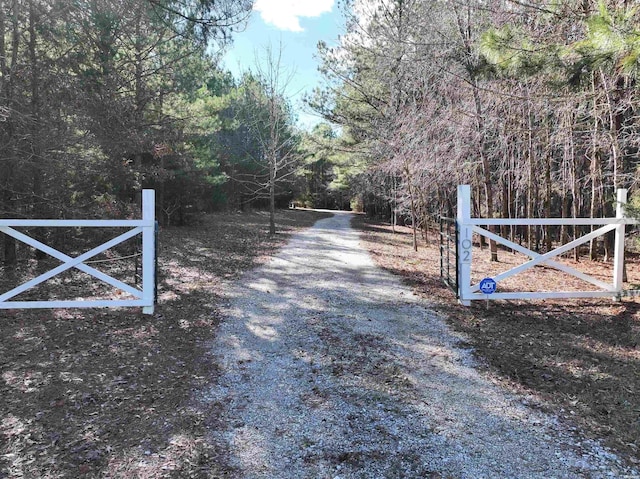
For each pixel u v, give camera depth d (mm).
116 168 10641
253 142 28656
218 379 4160
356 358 4684
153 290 6297
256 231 20219
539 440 3148
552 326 5820
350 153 21828
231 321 5973
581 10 5902
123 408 3594
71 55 8633
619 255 6871
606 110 8375
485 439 3164
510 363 4562
